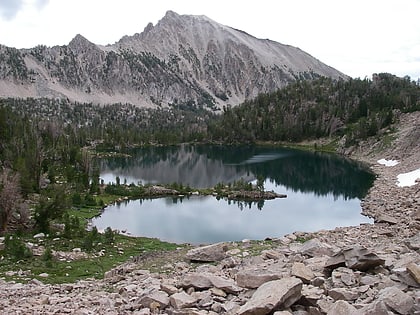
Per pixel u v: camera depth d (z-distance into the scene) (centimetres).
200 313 1248
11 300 1752
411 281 1334
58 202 4750
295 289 1227
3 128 10444
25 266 3147
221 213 7494
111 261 3572
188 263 2636
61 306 1563
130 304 1507
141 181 11188
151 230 6172
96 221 6731
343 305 1107
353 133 17375
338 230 4250
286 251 2461
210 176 12100
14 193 4766
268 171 12862
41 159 9712
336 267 1603
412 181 9031
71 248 4022
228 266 2269
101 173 12794
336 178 11288
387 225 4356
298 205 8119
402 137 14200
